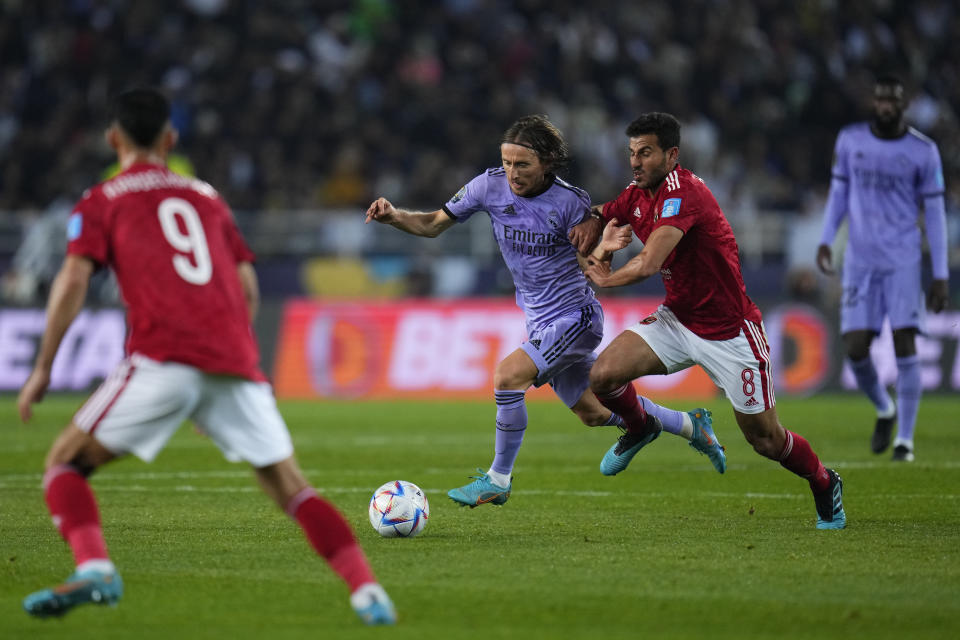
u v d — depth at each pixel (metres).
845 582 18.91
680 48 93.44
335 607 17.30
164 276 16.20
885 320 37.56
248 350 16.50
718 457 27.58
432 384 65.75
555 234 25.78
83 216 16.36
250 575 19.56
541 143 25.05
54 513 16.00
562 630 15.93
